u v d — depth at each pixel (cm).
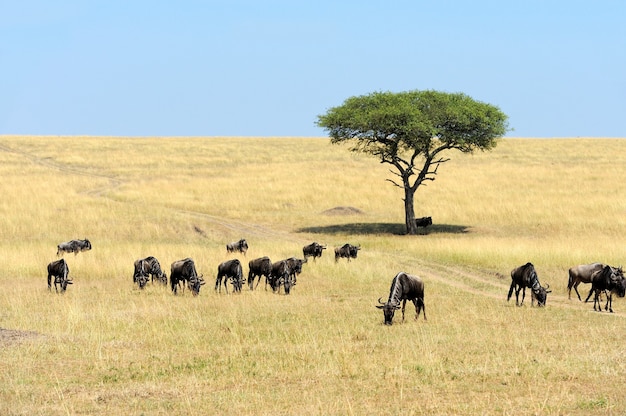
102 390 2627
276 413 2316
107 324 3906
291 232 10062
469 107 9931
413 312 4403
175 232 9581
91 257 6775
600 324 3997
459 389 2605
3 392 2592
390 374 2798
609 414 2264
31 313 4328
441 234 9744
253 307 4591
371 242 8838
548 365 2914
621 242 7725
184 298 5053
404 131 9538
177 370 2920
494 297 5216
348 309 4494
